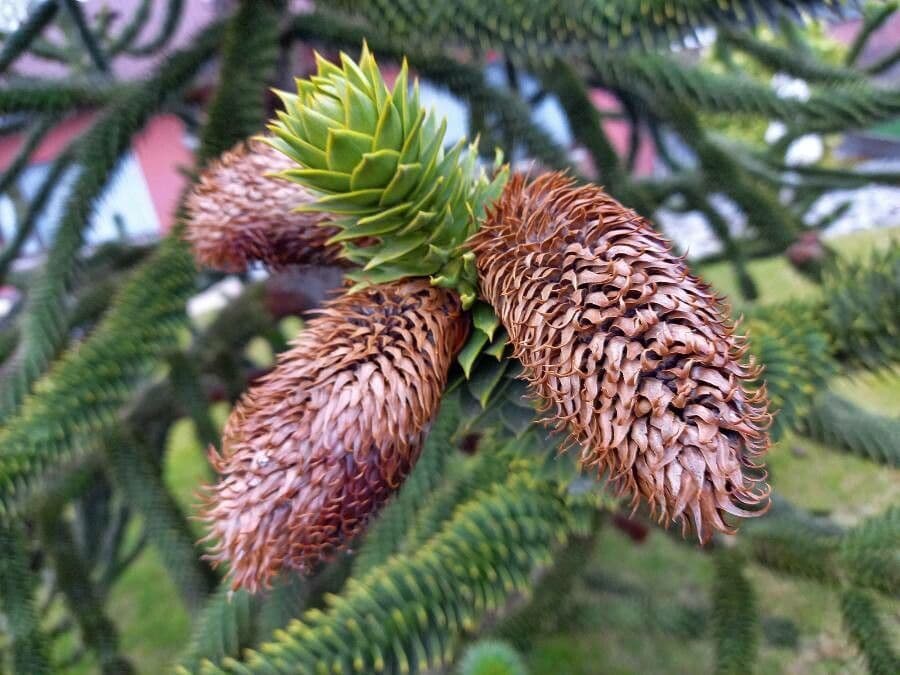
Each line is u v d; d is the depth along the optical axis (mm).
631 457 153
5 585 449
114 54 853
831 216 1019
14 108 513
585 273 169
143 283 399
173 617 1254
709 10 306
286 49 520
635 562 1150
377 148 206
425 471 374
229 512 189
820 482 1222
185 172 438
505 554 276
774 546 385
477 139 249
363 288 223
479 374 234
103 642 556
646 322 156
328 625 248
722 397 149
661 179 742
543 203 196
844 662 858
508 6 336
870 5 797
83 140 506
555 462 258
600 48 335
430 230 224
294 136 205
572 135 557
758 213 600
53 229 479
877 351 309
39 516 531
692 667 956
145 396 617
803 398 295
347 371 197
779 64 582
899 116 467
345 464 190
